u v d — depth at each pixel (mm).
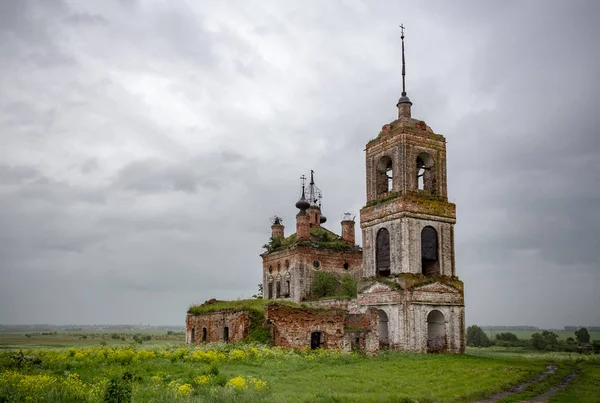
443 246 49406
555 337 100625
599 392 25781
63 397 19641
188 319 53656
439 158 51000
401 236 47531
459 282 48625
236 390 20953
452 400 22297
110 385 19016
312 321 41438
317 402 20094
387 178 53250
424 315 46062
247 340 40469
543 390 26391
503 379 28703
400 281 46281
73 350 33281
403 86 53250
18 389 20625
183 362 30125
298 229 62688
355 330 42781
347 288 58406
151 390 21094
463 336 48062
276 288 65375
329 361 34719
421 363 36156
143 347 37969
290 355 35000
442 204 49781
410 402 21250
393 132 50469
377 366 33562
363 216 52531
